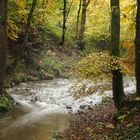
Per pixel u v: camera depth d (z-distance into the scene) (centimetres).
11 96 1823
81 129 1292
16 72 2364
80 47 3541
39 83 2392
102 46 3612
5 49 1692
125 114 1209
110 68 1303
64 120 1497
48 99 1891
